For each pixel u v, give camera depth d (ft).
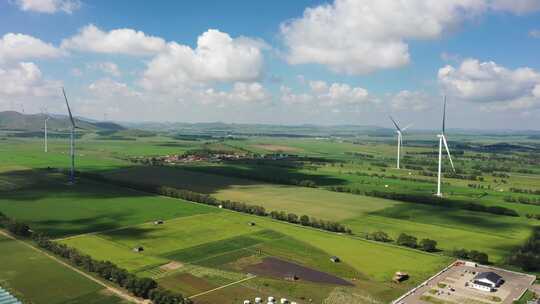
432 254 518.78
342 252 519.19
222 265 468.34
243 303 377.09
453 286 422.82
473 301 390.63
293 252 515.50
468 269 470.39
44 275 418.31
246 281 426.51
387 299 391.86
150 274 437.99
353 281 432.66
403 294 403.34
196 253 504.43
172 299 362.12
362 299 391.04
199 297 387.55
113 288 392.88
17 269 432.66
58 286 394.32
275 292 402.93
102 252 499.10
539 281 440.04
